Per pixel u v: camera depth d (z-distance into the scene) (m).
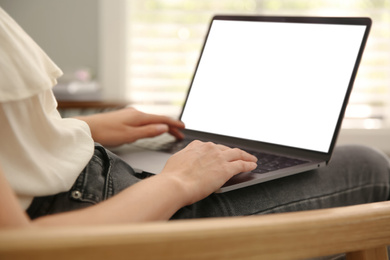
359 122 2.88
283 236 0.50
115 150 1.15
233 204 0.76
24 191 0.61
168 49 2.85
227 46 1.29
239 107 1.21
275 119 1.13
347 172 0.92
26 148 0.62
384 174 0.95
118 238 0.41
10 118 0.61
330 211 0.57
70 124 0.72
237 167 0.77
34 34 2.74
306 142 1.05
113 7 2.72
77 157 0.68
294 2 2.80
